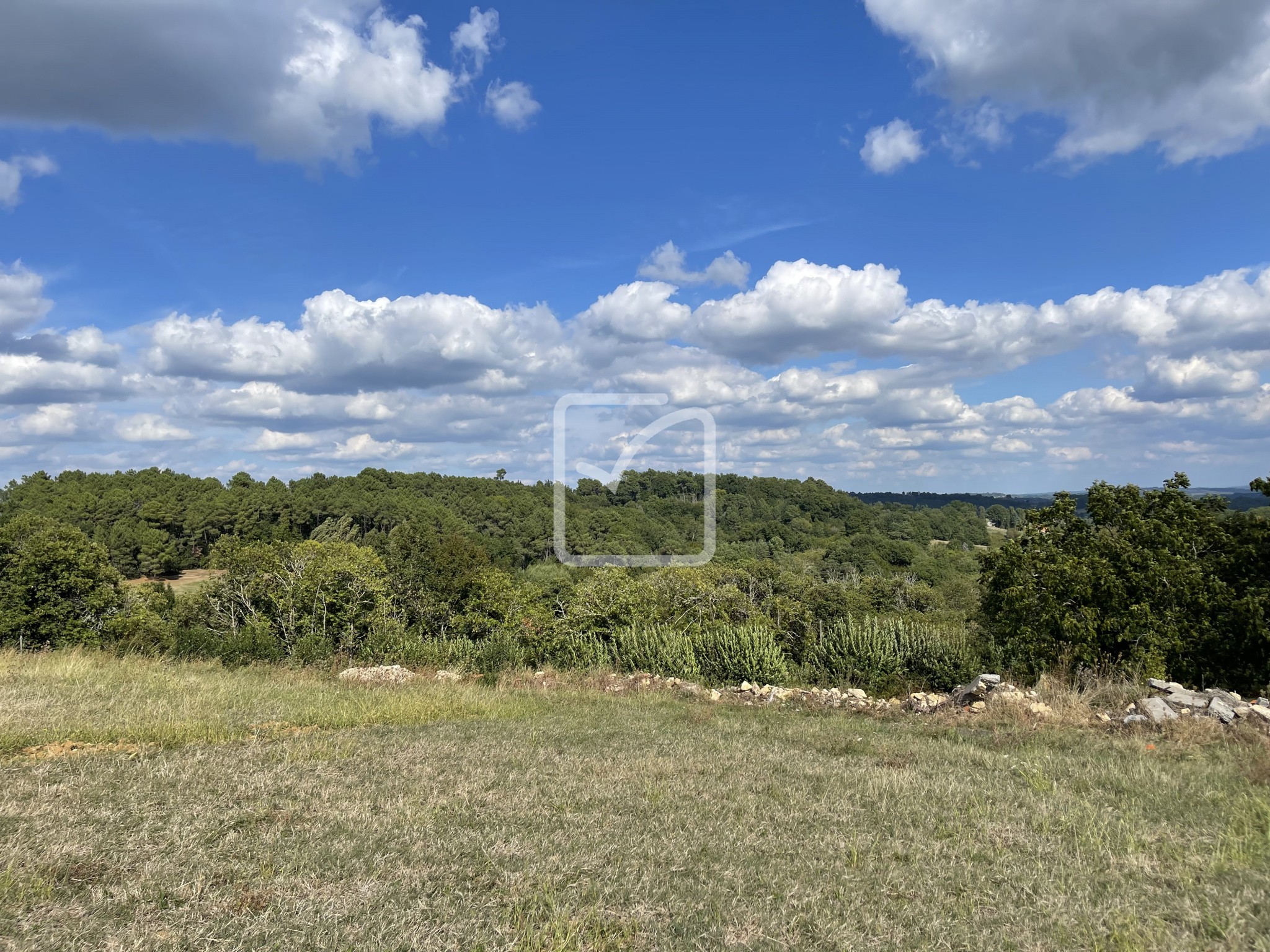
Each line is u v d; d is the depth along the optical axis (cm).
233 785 636
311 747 798
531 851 498
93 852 471
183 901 411
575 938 378
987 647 1480
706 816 592
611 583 2325
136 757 725
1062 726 973
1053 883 458
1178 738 872
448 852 494
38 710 917
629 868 474
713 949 375
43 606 3136
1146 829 552
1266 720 902
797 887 448
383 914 398
